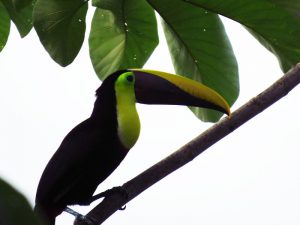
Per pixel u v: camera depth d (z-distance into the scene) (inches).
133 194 268.8
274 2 286.7
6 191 78.2
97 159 330.3
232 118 273.7
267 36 289.9
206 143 271.7
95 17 358.3
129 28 355.3
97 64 371.2
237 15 288.8
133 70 348.5
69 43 339.3
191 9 318.7
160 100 335.3
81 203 335.3
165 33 340.8
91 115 353.7
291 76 279.0
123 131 335.3
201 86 323.0
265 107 276.2
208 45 330.6
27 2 322.3
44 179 323.6
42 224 81.0
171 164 270.2
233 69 333.1
